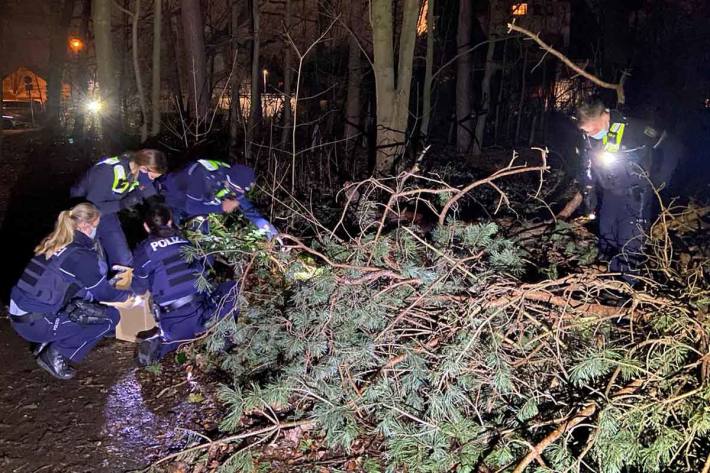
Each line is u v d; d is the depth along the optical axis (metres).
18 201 9.25
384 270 3.81
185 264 4.21
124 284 4.59
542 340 3.48
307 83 12.91
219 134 9.23
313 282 3.81
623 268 4.20
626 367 3.12
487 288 3.51
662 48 11.06
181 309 4.23
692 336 3.29
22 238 7.47
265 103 11.40
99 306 4.14
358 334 3.61
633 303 3.43
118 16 12.89
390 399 3.33
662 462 2.96
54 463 3.33
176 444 3.52
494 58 15.34
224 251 4.36
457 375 3.29
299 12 12.30
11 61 24.05
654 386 3.14
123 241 4.88
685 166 6.27
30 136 17.08
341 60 12.58
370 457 3.32
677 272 4.02
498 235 4.58
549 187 7.04
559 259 4.62
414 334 3.65
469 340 3.22
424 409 3.39
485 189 6.95
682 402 2.99
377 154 6.70
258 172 7.39
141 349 4.24
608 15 12.35
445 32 13.97
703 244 4.61
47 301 3.92
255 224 4.73
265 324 3.84
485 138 15.40
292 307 3.97
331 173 7.91
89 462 3.35
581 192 5.12
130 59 13.41
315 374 3.39
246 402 3.37
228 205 4.74
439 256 3.91
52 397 3.95
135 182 4.77
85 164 11.72
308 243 5.37
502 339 3.43
